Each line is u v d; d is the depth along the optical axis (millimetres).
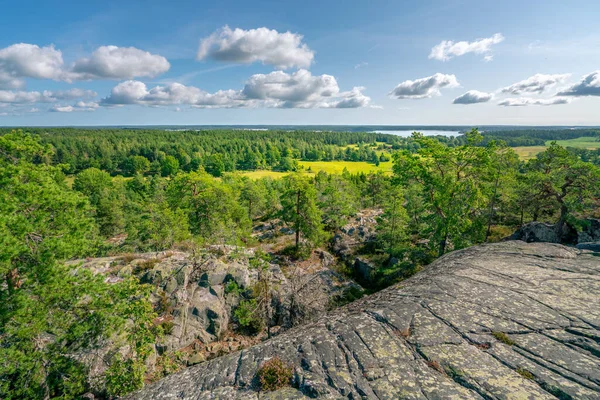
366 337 8070
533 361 6691
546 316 8172
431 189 25797
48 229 11789
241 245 29859
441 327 8117
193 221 35406
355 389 6461
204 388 7387
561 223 24094
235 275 22594
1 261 9453
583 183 22625
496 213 36594
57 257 11398
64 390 11430
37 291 10680
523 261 12383
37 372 10719
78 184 78562
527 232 26391
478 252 14539
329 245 38062
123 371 12305
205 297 20656
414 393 6137
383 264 29812
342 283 26703
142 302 13086
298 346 8180
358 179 84438
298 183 32781
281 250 35500
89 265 22344
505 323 8031
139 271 21891
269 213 55156
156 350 16781
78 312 12008
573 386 5867
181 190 36344
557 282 10078
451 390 6105
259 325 20125
